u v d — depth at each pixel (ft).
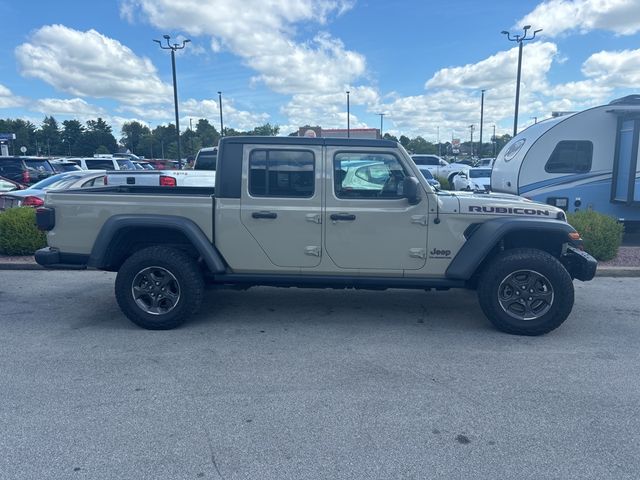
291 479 9.60
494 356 15.67
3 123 310.86
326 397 12.88
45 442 10.78
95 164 76.18
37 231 29.81
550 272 16.96
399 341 16.97
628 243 36.14
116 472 9.78
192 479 9.60
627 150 33.68
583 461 10.19
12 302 21.45
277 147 17.33
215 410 12.18
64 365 14.83
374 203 17.33
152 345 16.48
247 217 17.47
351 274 17.84
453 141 208.64
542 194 35.99
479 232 17.15
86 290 23.45
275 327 18.33
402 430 11.32
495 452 10.49
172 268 17.46
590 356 15.70
